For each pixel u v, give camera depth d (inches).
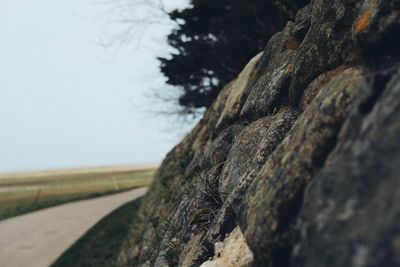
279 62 223.9
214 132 303.4
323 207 88.1
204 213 213.9
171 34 580.1
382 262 67.7
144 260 370.9
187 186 308.0
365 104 95.6
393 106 83.4
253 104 232.5
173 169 470.3
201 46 546.6
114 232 753.0
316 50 165.9
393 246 67.1
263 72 260.5
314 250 86.0
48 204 1239.5
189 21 548.4
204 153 300.2
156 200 477.7
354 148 87.9
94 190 2368.4
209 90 609.0
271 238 110.6
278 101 205.6
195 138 438.0
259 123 202.8
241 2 472.1
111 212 920.9
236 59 531.2
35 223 981.2
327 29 162.4
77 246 723.4
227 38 515.5
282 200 110.7
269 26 465.7
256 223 118.0
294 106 176.7
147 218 471.8
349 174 85.0
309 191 95.5
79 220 948.0
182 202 274.5
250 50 514.3
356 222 77.2
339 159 91.4
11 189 2706.7
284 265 109.3
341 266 75.5
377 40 124.0
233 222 163.5
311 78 165.9
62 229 881.5
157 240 313.1
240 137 212.5
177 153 505.0
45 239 820.0
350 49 147.0
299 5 394.3
